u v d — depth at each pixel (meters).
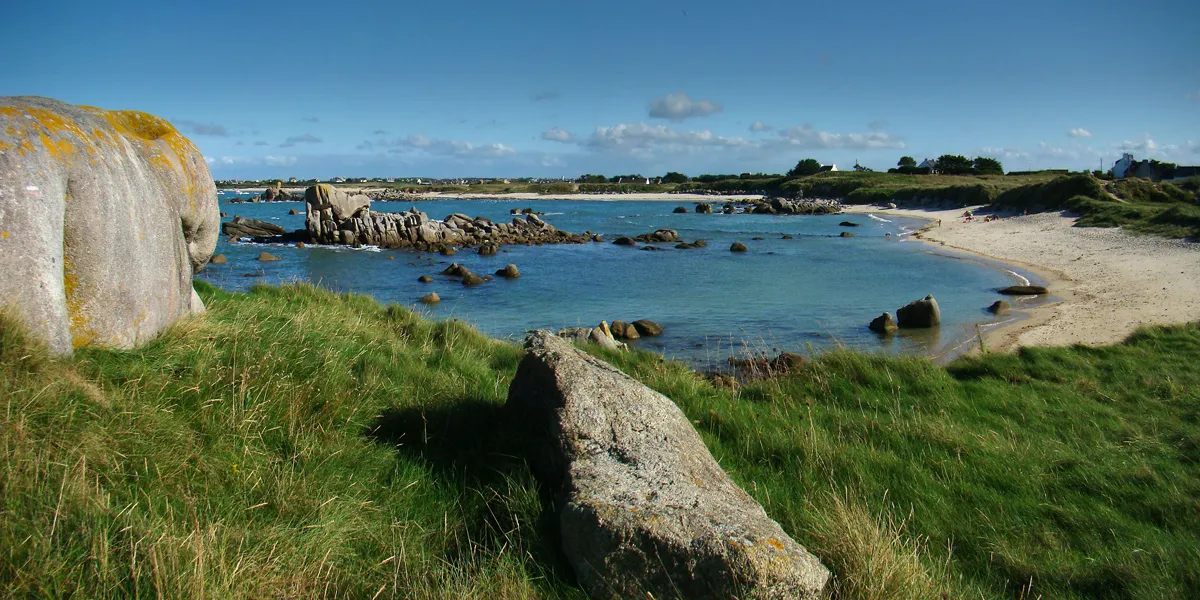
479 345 9.45
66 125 4.79
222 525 3.43
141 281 5.35
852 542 3.87
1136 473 6.00
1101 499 5.56
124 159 5.34
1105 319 17.00
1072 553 4.67
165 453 3.83
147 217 5.54
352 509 3.89
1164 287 20.47
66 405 3.85
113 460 3.63
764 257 35.59
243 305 8.37
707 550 3.19
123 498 3.46
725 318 19.73
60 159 4.58
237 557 3.19
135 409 4.09
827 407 7.77
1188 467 6.29
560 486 4.20
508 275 28.09
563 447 4.25
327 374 5.64
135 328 5.25
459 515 4.11
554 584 3.50
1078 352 11.63
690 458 4.28
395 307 11.18
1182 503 5.43
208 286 9.55
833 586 3.58
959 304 21.27
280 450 4.41
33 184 4.34
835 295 23.58
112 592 2.82
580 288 25.34
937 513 5.14
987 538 4.79
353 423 4.97
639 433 4.41
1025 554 4.63
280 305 9.45
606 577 3.34
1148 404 8.48
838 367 9.44
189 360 5.12
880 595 3.53
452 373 6.93
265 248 38.91
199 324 5.99
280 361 5.52
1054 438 7.12
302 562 3.30
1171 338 12.59
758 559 3.12
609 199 123.94
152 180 5.80
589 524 3.43
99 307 4.84
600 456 4.16
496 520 3.95
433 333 9.80
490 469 4.64
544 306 21.62
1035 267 28.03
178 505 3.54
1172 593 4.14
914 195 78.94
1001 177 102.00
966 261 31.73
